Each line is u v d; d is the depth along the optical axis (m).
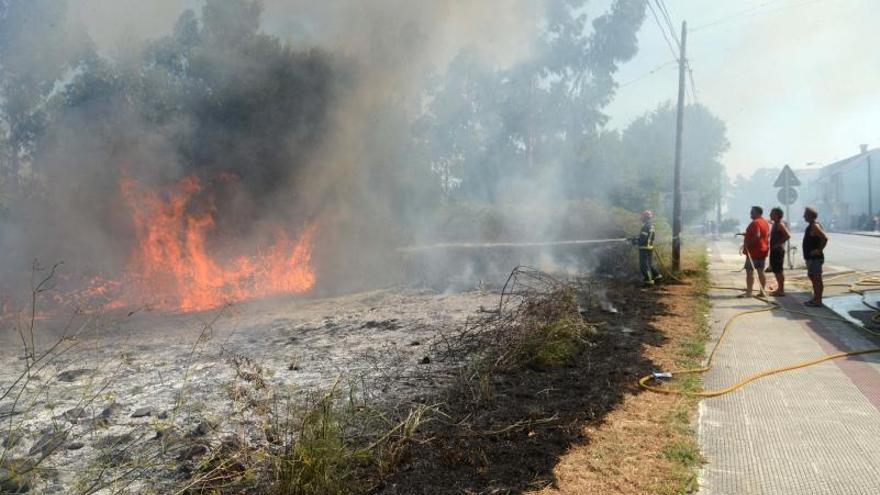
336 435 3.29
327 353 6.26
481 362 5.41
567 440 3.74
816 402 4.62
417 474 3.24
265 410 3.72
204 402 4.48
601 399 4.59
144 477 3.19
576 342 6.36
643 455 3.54
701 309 8.92
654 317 8.24
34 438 3.79
